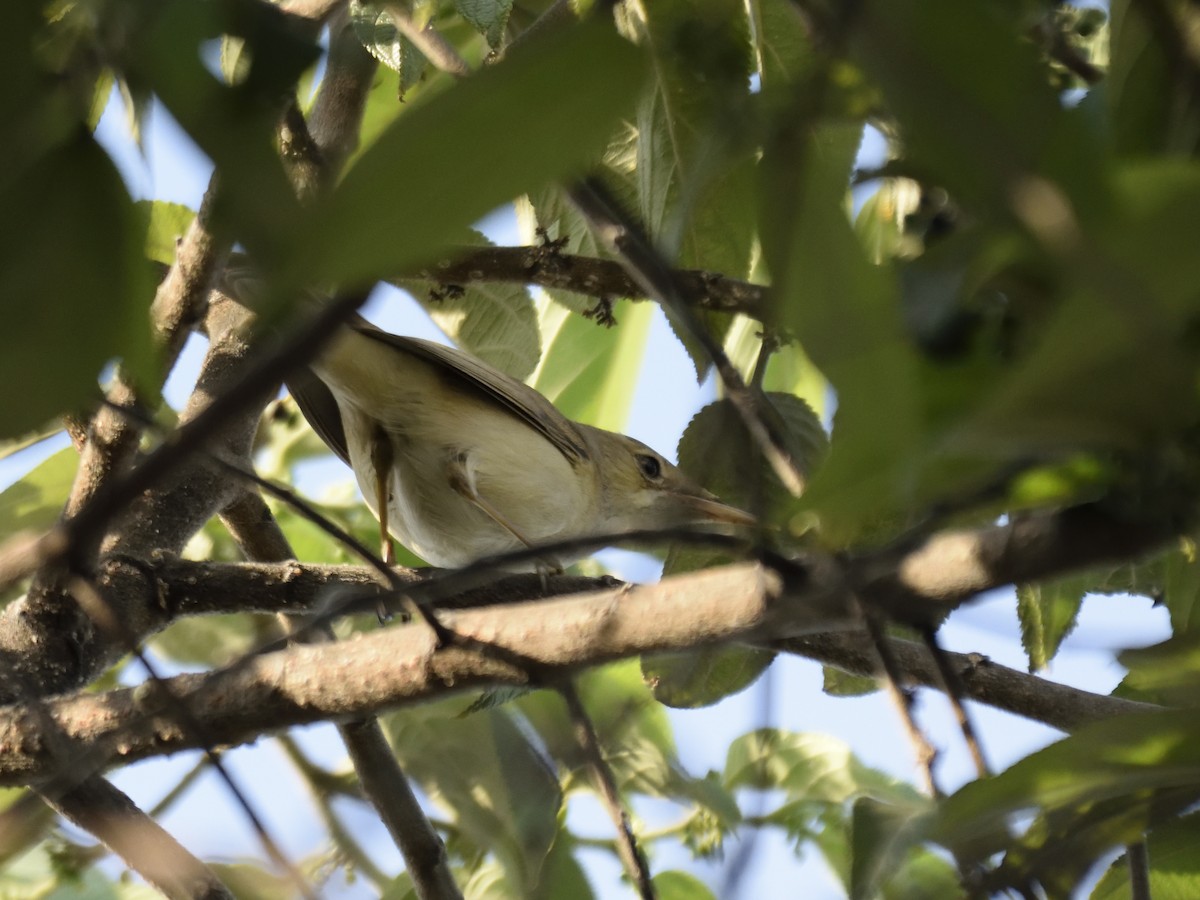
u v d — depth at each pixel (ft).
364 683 15.93
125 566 21.65
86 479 19.02
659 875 22.45
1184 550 14.23
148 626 21.67
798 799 21.75
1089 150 5.77
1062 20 9.78
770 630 13.06
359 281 5.97
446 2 21.59
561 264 21.36
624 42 5.82
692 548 18.06
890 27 5.84
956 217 8.64
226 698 16.53
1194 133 7.48
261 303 5.88
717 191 11.21
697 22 7.68
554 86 5.75
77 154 7.36
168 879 17.75
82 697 17.48
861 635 18.69
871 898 10.69
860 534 10.99
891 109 6.14
